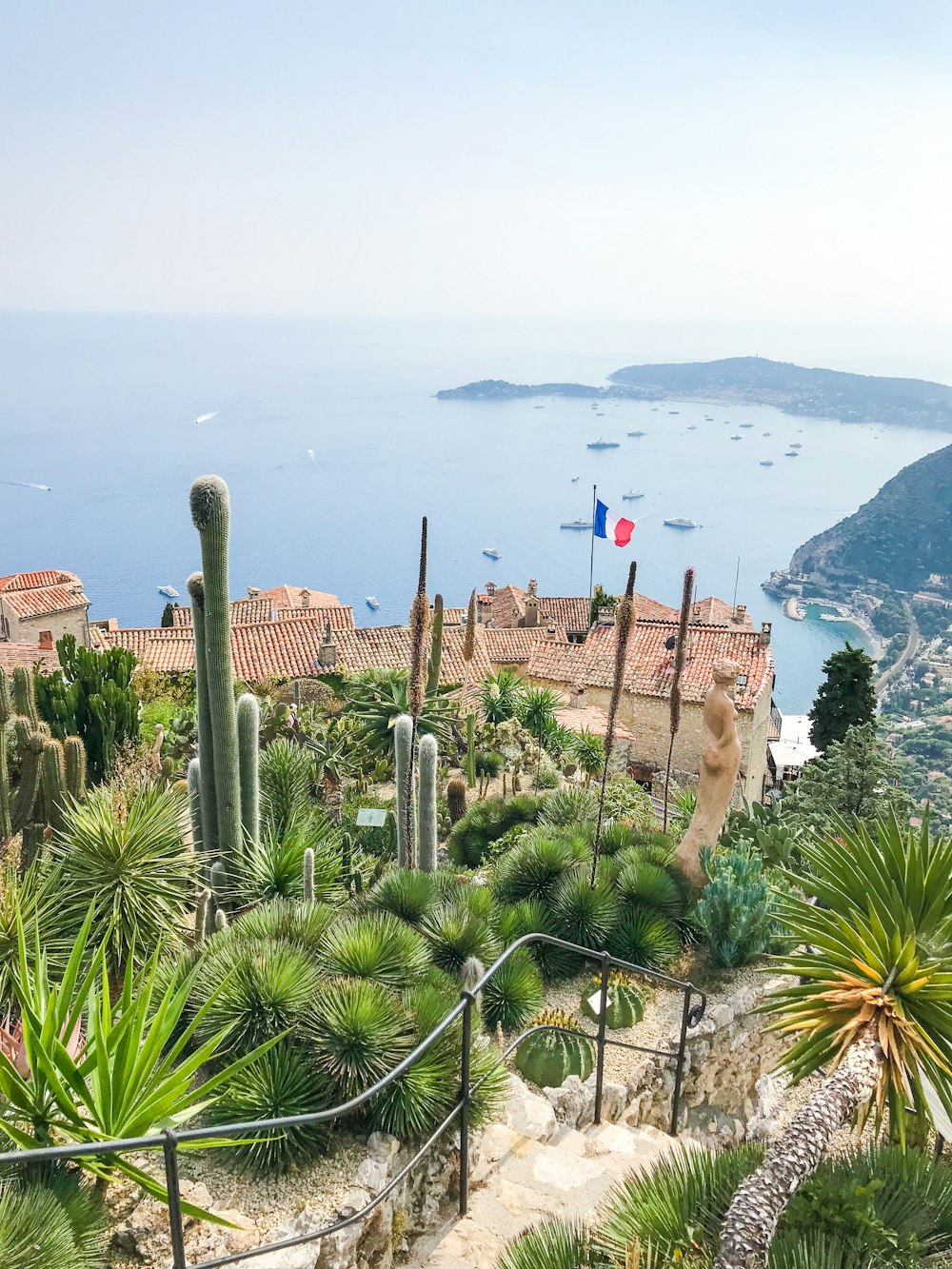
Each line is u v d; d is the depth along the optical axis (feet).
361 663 120.88
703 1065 34.81
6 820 39.27
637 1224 18.30
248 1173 22.49
